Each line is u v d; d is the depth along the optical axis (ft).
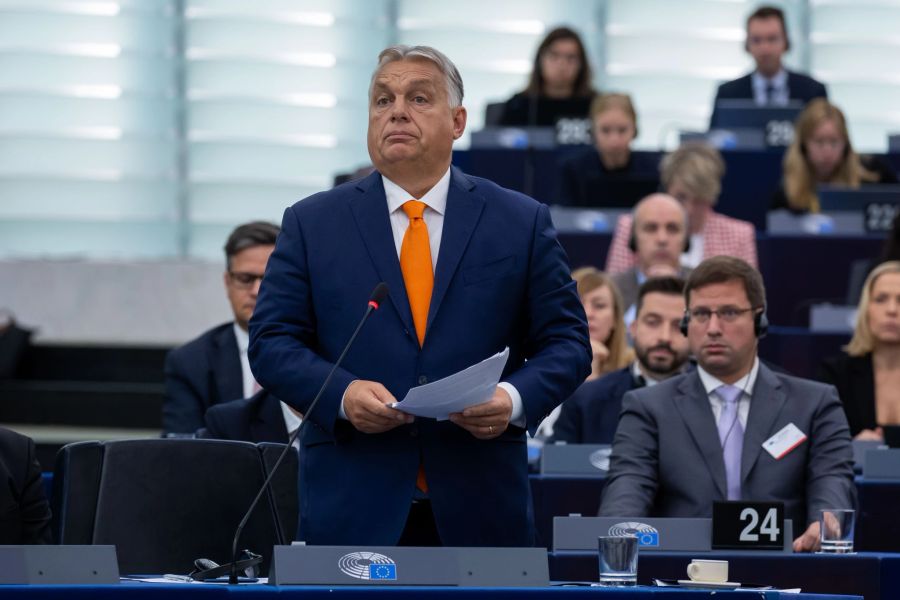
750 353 31.48
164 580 22.08
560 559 24.84
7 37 70.33
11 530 26.27
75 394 59.26
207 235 70.28
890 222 54.49
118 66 70.64
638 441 31.27
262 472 26.66
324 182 71.46
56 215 69.41
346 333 22.35
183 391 38.32
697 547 24.94
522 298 22.84
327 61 72.28
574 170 57.57
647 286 37.27
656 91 73.92
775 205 56.34
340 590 19.52
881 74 75.56
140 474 25.75
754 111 62.85
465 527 21.99
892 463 31.78
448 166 23.20
